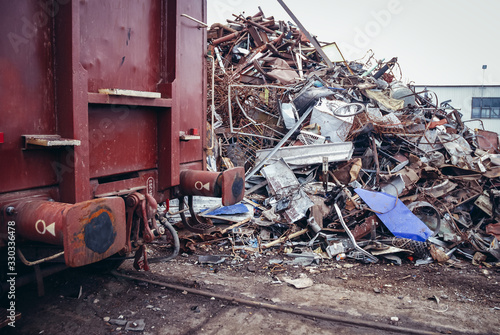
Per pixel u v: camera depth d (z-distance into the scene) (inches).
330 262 194.1
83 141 98.8
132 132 124.7
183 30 143.6
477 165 299.1
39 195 94.7
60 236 84.3
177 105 137.6
